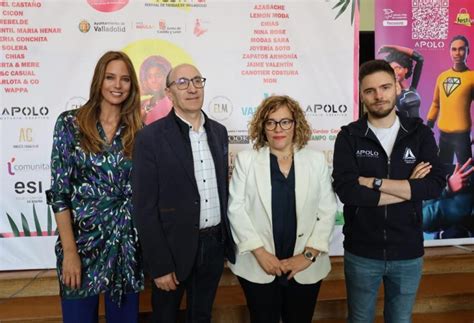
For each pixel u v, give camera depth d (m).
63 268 1.66
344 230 1.89
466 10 3.03
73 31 2.76
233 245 1.84
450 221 3.11
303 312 1.84
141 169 1.64
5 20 2.71
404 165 1.74
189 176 1.68
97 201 1.68
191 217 1.69
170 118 1.72
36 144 2.79
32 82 2.75
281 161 1.81
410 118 1.79
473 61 3.05
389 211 1.73
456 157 3.07
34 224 2.82
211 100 2.91
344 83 3.01
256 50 2.92
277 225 1.77
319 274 1.82
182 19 2.84
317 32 2.96
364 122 1.80
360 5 3.16
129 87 1.72
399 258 1.74
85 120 1.65
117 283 1.72
